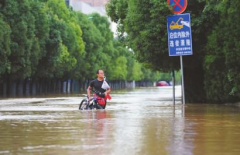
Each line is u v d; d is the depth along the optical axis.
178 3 55.62
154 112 39.38
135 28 60.28
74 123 28.98
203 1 56.44
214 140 21.05
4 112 41.00
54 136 22.56
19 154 17.50
